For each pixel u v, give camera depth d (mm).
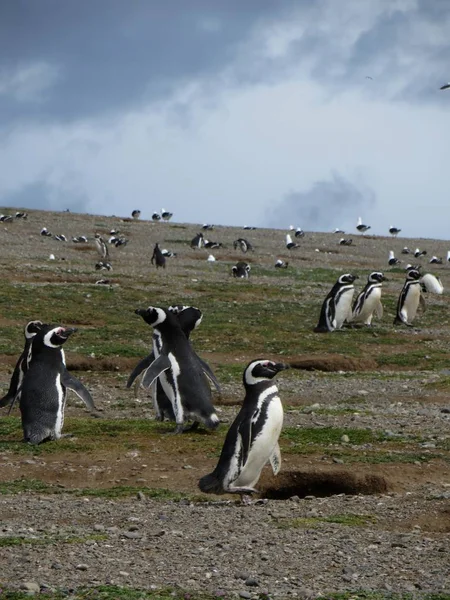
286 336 35969
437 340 36656
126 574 10031
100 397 24156
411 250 97625
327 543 11414
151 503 13758
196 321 19547
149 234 94938
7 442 18172
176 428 18828
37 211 107375
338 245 98000
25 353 20250
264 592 9578
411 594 9531
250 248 83188
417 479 15695
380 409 22797
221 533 11844
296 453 17281
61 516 12867
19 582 9703
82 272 53219
